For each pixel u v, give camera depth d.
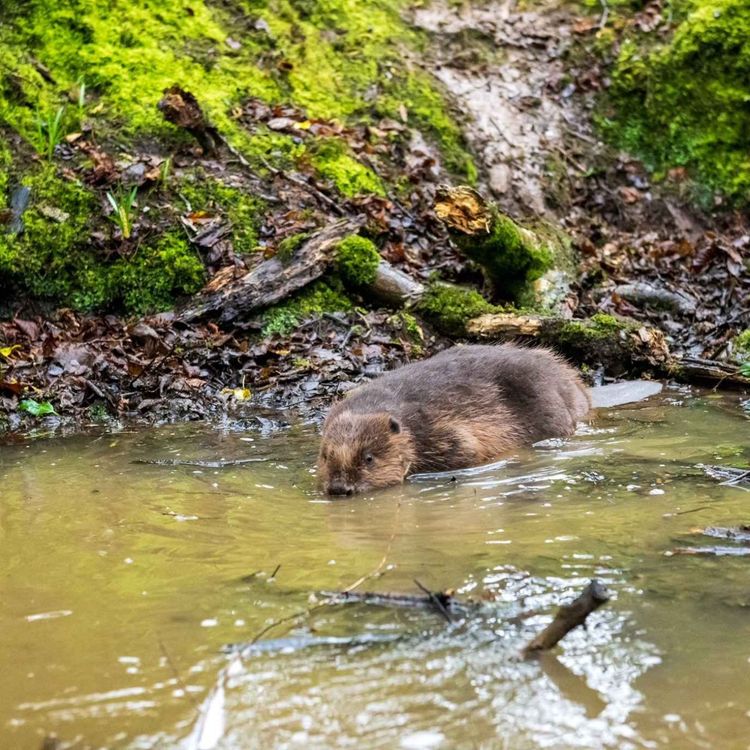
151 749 2.22
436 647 2.65
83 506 3.70
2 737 2.28
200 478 3.95
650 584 3.03
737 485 3.72
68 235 5.05
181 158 5.43
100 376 4.71
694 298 5.52
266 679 2.50
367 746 2.22
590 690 2.43
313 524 3.57
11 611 2.97
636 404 4.69
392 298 5.15
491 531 3.45
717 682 2.45
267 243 5.26
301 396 4.75
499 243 5.07
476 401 4.27
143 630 2.80
